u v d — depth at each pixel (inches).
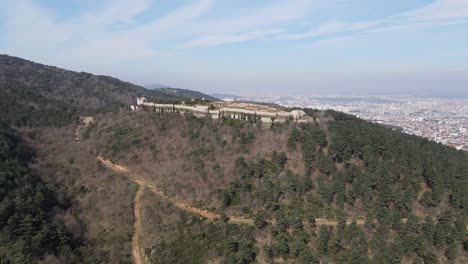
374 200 3651.6
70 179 4399.6
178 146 4650.6
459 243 3277.6
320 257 3110.2
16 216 3065.9
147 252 3257.9
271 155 4165.8
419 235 3280.0
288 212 3508.9
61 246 3164.4
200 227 3378.4
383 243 3166.8
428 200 3710.6
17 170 3850.9
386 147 4256.9
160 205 3742.6
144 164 4527.6
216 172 4045.3
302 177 3850.9
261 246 3193.9
